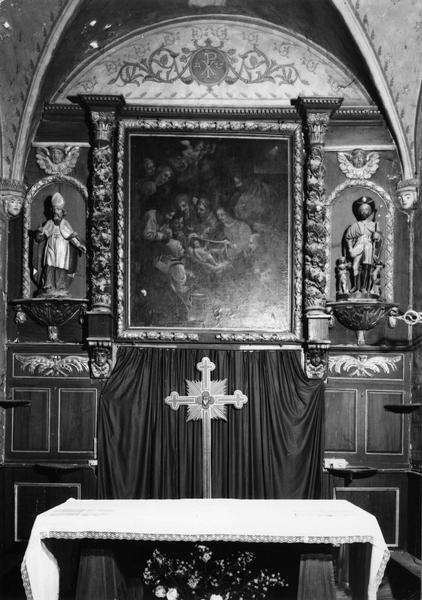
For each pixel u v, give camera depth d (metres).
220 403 8.80
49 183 9.48
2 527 8.94
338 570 8.10
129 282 9.34
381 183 9.55
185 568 6.73
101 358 9.14
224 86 9.62
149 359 9.18
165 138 9.50
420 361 9.02
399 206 9.52
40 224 9.46
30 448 9.19
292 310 9.32
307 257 9.24
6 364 9.30
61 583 7.80
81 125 9.52
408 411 9.22
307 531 6.35
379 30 8.79
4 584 7.84
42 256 9.34
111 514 6.62
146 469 8.99
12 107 9.12
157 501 7.29
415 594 7.60
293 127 9.47
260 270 9.40
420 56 8.87
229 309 9.36
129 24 9.38
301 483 8.95
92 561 6.59
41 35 8.69
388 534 9.13
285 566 6.95
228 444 9.03
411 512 9.01
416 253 9.29
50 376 9.27
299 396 9.09
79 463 9.16
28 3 8.29
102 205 9.22
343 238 9.48
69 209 9.47
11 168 9.28
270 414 9.07
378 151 9.59
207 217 9.45
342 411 9.29
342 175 9.58
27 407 9.23
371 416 9.29
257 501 7.29
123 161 9.41
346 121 9.56
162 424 9.06
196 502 7.25
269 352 9.22
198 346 9.24
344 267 9.33
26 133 9.23
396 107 9.28
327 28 9.13
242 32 9.65
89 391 9.24
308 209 9.27
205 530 6.39
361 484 9.17
